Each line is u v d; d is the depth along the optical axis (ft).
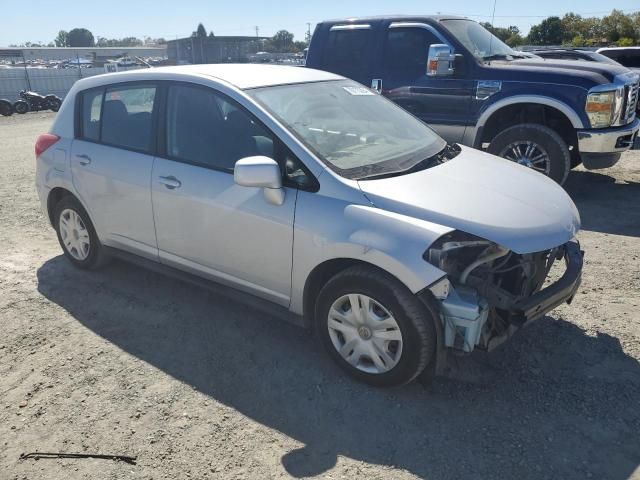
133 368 11.22
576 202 22.35
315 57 25.68
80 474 8.49
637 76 22.86
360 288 9.88
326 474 8.43
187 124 12.39
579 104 20.39
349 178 10.30
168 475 8.45
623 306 13.26
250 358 11.52
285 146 10.81
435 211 9.55
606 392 10.18
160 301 14.07
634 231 18.67
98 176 13.94
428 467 8.55
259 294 11.73
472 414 9.70
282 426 9.49
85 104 14.74
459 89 22.31
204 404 10.08
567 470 8.42
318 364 11.27
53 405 10.09
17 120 72.90
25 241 18.86
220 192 11.53
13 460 8.79
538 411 9.73
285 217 10.56
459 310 9.21
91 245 15.23
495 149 22.20
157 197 12.66
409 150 12.09
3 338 12.42
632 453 8.72
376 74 24.11
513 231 9.46
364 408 9.90
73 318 13.30
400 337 9.64
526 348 11.62
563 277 10.53
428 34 22.93
